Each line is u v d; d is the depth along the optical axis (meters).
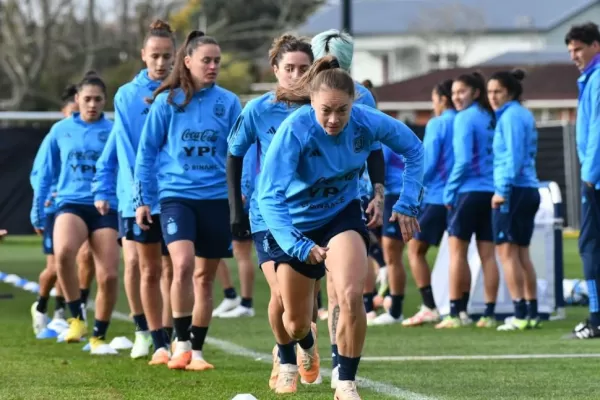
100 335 23.84
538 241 31.88
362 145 15.73
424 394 17.55
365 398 17.12
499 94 27.41
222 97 20.75
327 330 29.02
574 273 46.50
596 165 24.67
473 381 19.08
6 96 115.62
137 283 22.80
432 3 183.62
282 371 18.09
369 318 30.95
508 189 27.39
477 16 171.88
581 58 24.98
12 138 61.88
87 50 109.94
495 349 24.09
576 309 35.06
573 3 184.25
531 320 28.88
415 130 64.50
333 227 15.86
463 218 28.88
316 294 18.86
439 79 129.25
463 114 28.42
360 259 15.47
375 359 22.48
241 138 17.83
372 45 183.62
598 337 25.83
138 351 22.81
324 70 15.08
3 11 105.19
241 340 26.50
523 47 179.88
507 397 17.22
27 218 62.09
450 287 29.75
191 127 20.42
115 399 17.38
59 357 23.23
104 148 23.44
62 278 25.23
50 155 25.83
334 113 14.81
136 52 108.62
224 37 127.88
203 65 20.38
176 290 20.52
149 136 20.52
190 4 124.62
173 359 20.89
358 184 16.28
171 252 20.47
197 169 20.48
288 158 15.28
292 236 15.11
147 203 20.64
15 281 43.84
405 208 16.06
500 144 27.30
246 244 32.94
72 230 24.34
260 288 42.22
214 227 20.56
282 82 17.95
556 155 69.88
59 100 108.00
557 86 128.00
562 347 24.30
